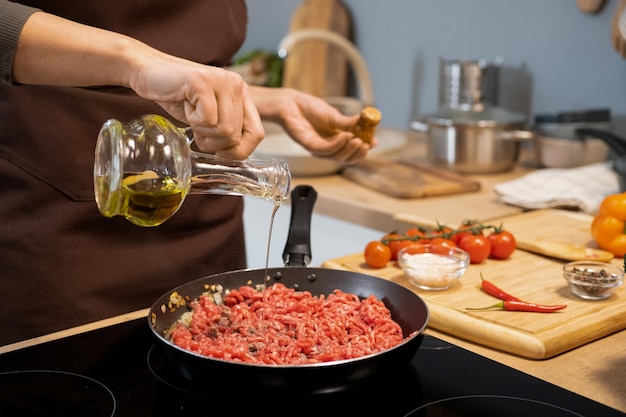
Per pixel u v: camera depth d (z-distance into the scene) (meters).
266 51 2.88
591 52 2.15
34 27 0.94
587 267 1.24
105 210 0.87
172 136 0.87
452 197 1.94
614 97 2.13
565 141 2.04
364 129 1.38
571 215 1.70
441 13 2.45
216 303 1.09
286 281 1.15
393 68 2.62
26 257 1.24
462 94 2.18
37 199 1.25
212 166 0.94
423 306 1.00
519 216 1.71
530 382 0.91
